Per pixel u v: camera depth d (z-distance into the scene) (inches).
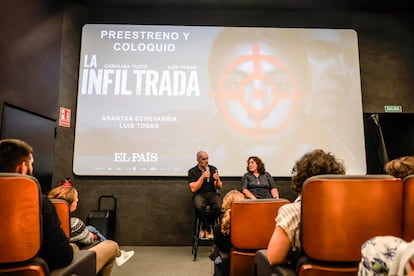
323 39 179.8
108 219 153.3
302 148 169.8
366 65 183.0
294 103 173.5
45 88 145.3
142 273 112.3
